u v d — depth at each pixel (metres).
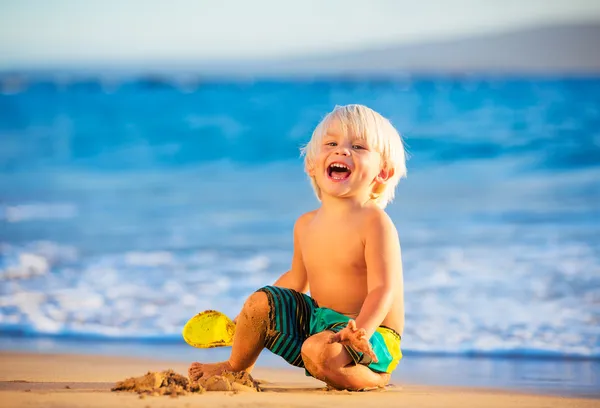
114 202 12.76
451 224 10.28
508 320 6.03
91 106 31.78
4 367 4.51
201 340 3.82
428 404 3.35
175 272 7.82
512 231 9.68
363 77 47.44
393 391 3.75
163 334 5.71
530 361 4.95
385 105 29.45
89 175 16.44
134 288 7.15
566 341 5.47
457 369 4.71
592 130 19.91
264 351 5.38
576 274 7.48
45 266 8.09
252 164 17.77
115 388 3.43
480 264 7.98
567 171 14.83
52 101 33.69
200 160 18.64
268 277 7.58
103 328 5.87
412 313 6.28
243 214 11.46
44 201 12.94
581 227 9.80
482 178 14.48
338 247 3.82
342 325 3.60
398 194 13.00
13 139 23.28
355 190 3.84
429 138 19.83
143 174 16.50
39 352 5.09
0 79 46.31
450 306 6.47
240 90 37.34
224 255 8.65
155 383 3.44
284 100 32.41
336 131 3.89
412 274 7.63
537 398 3.74
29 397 3.22
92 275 7.69
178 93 36.12
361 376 3.58
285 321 3.65
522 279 7.35
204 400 3.17
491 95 31.06
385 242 3.75
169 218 11.20
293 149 19.95
